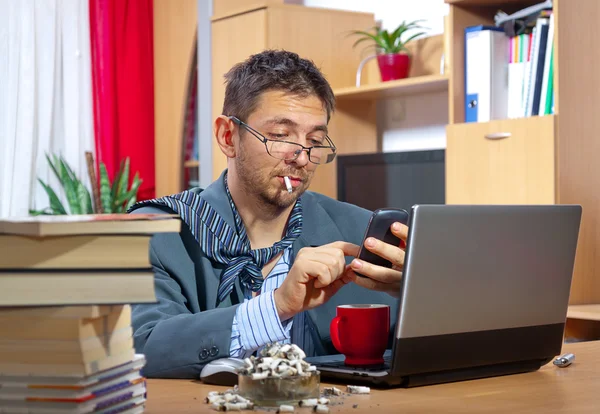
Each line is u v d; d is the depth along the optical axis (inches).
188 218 58.5
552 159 106.2
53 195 161.8
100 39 175.6
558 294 49.4
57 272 31.3
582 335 103.3
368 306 47.5
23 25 166.1
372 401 39.9
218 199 60.6
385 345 46.9
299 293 48.3
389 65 135.0
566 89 107.3
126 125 177.2
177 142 174.2
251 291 59.3
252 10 142.4
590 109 109.3
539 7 111.3
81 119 174.6
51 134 170.7
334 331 46.9
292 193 59.4
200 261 58.2
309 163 59.1
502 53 116.9
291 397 38.0
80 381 31.2
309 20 143.8
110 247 31.5
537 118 107.9
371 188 135.3
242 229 59.8
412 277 41.5
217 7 153.8
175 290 56.4
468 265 43.8
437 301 42.8
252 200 60.2
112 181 174.7
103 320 32.8
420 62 139.0
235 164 60.5
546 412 37.6
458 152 118.0
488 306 45.3
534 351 48.4
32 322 31.4
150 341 49.1
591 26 109.6
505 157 111.9
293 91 58.1
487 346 45.7
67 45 172.2
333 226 64.1
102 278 31.4
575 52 108.2
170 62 175.5
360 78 146.1
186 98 171.3
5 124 165.2
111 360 33.1
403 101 145.6
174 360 48.3
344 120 147.9
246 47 143.6
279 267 60.9
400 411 37.7
